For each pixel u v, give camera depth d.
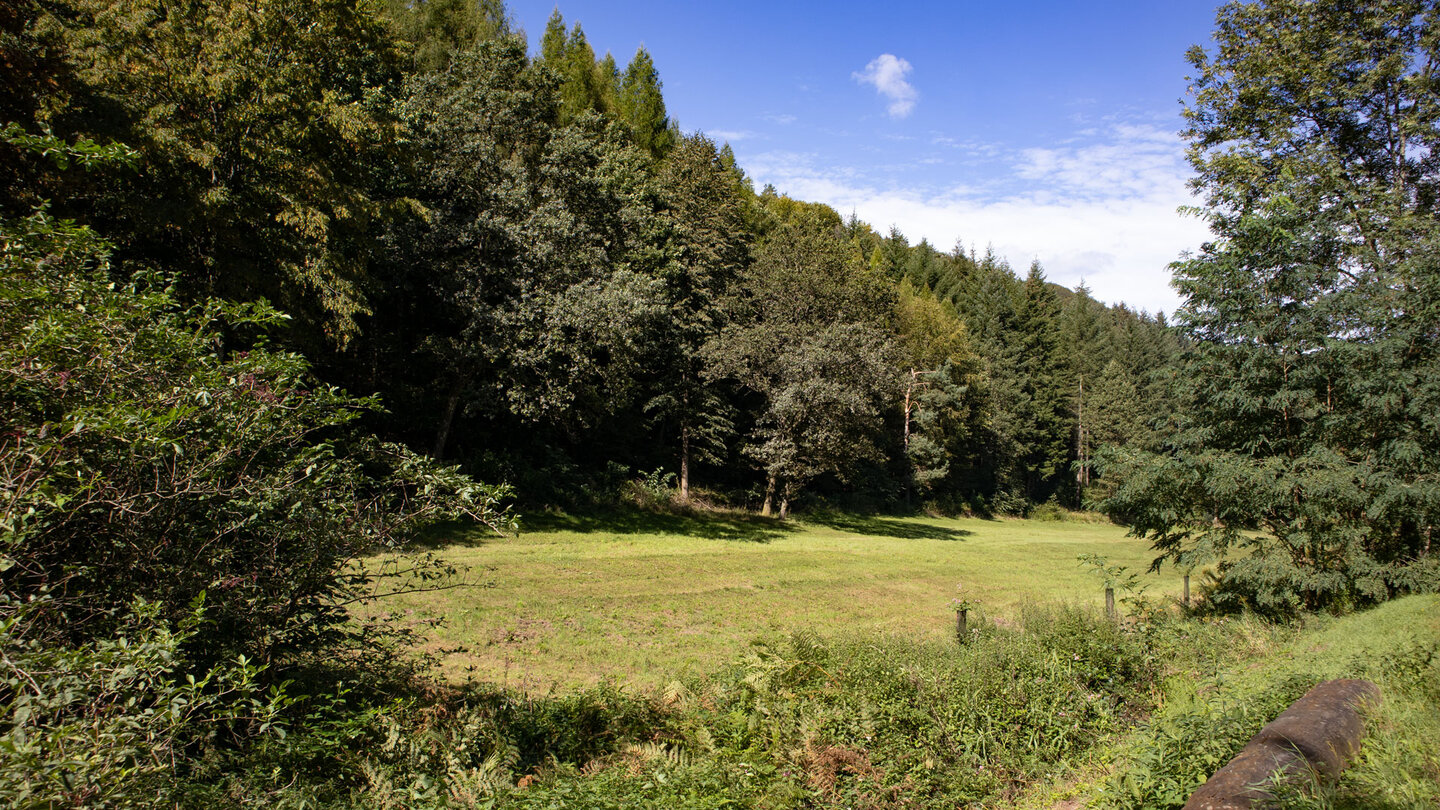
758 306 36.47
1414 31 19.14
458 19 35.72
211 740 4.66
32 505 3.78
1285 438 13.74
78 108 13.60
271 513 5.39
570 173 24.72
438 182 22.02
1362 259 14.12
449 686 7.86
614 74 50.09
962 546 34.31
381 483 6.21
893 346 35.28
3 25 13.04
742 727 6.98
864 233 90.19
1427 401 12.28
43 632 4.22
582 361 22.59
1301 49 20.28
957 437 56.50
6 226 4.68
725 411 35.31
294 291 16.66
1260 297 13.52
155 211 13.83
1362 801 4.66
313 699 5.94
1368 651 8.16
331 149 17.64
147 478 4.67
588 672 10.69
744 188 52.00
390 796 4.79
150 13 14.80
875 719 7.27
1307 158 15.05
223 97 15.21
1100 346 85.44
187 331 5.25
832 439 32.12
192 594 4.80
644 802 5.09
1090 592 22.05
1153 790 5.44
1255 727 5.93
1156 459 14.23
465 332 21.95
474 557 17.77
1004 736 7.58
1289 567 12.64
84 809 3.13
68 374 4.29
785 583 19.80
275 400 5.16
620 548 21.84
